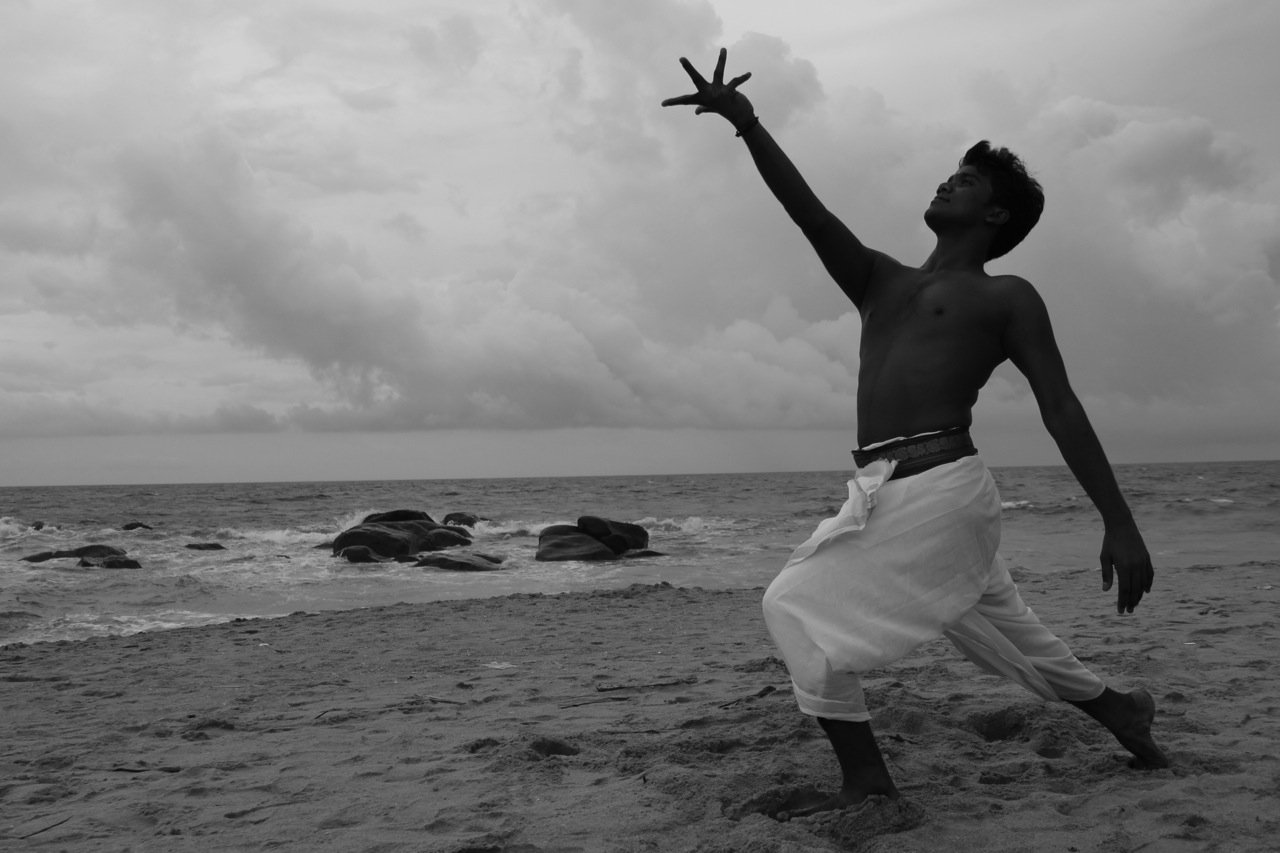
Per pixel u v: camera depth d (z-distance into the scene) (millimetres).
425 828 2893
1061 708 3891
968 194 2783
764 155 2818
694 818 2854
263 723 4730
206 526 34375
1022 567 15680
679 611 9328
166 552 22188
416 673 6246
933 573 2584
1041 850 2498
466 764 3615
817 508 43125
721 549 21453
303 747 4105
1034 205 2799
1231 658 5410
